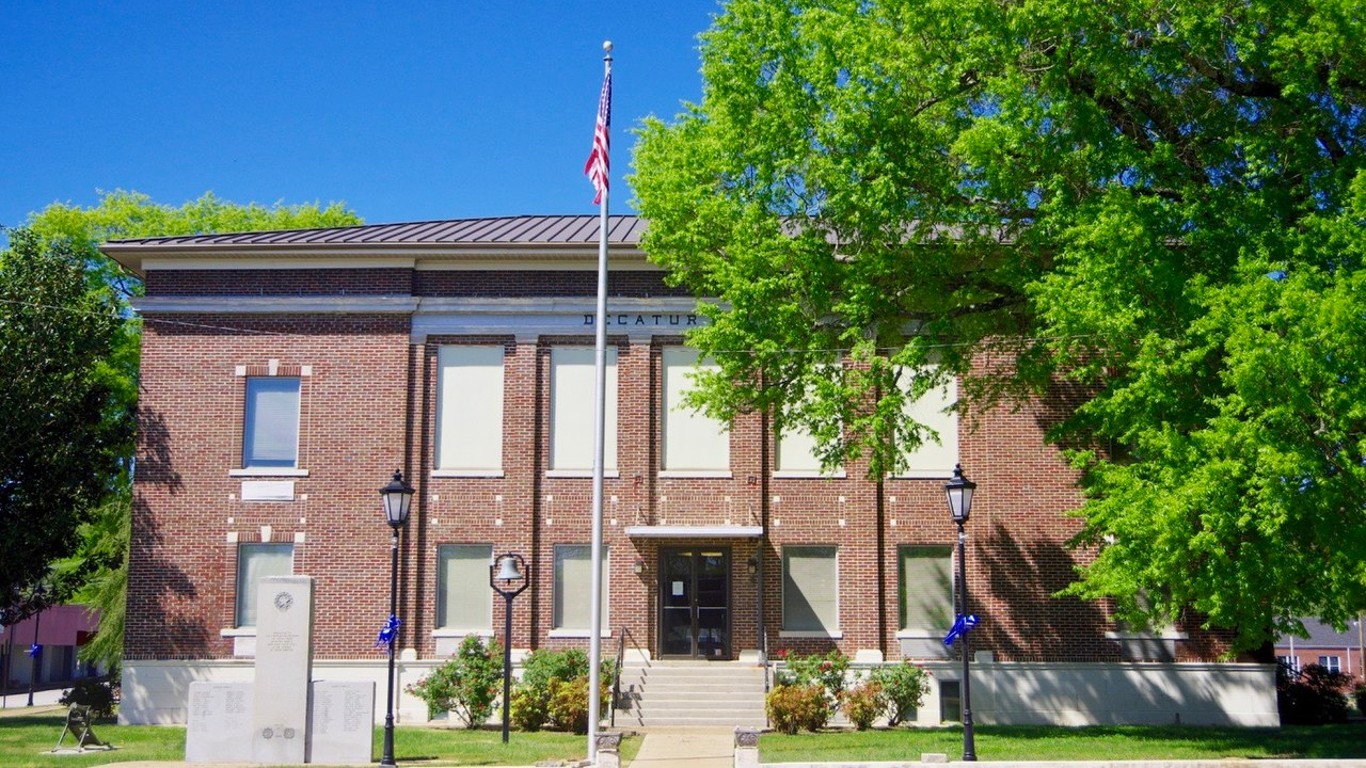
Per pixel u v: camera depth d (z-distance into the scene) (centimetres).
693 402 2862
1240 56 2331
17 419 3547
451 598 3484
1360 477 1995
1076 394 3484
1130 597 2698
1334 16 2116
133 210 5681
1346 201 2189
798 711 3064
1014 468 3475
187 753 2475
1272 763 1953
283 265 3578
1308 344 1994
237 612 3478
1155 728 3169
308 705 2481
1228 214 2361
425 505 3503
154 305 3553
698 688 3259
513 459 3509
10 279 3747
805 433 3534
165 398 3544
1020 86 2422
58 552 3744
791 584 3484
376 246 3534
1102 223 2277
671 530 3391
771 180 2723
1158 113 2545
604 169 2739
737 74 2756
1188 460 2178
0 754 2625
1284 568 2139
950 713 3397
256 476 3503
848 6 2658
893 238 2689
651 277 3572
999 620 3422
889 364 2705
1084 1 2353
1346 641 8038
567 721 3088
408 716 3394
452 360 3569
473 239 3669
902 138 2622
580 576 3491
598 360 2653
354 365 3544
